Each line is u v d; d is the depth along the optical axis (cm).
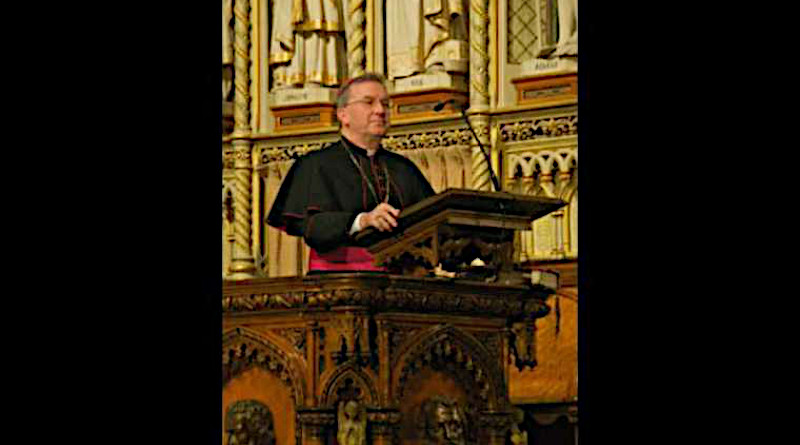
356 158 1727
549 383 1836
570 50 1958
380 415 1432
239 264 2119
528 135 1973
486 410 1513
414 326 1458
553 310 1855
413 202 1733
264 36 2159
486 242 1531
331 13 2116
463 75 2030
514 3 2017
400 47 2056
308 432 1435
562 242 1942
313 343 1444
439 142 2019
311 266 1636
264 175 2144
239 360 1488
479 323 1505
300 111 2117
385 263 1512
